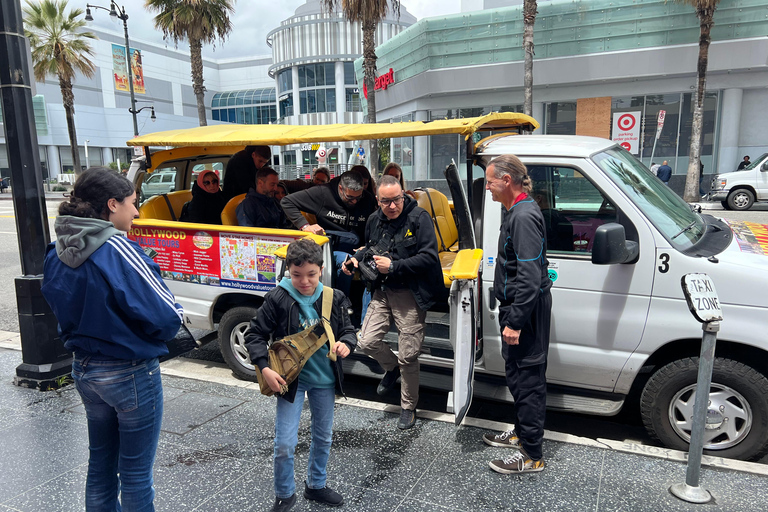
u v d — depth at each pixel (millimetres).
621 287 3336
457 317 3291
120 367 2193
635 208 3324
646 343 3309
